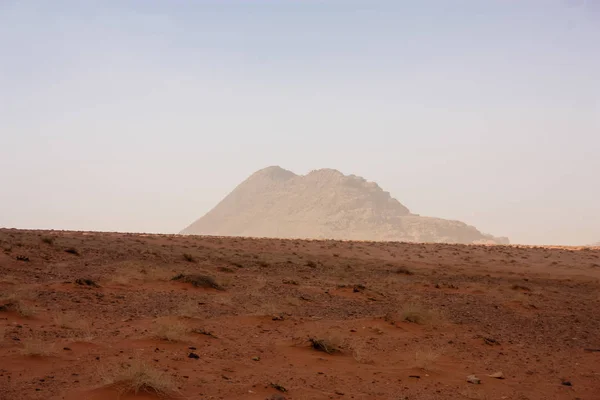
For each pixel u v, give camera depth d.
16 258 28.83
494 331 18.02
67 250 34.84
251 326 15.75
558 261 55.56
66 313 15.55
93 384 9.05
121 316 16.27
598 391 11.25
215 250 47.78
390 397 9.83
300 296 23.38
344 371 11.45
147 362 10.66
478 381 11.30
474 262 51.66
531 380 11.93
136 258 35.69
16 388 8.65
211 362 11.23
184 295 21.34
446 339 15.75
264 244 57.59
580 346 16.33
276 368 11.26
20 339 12.09
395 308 21.70
